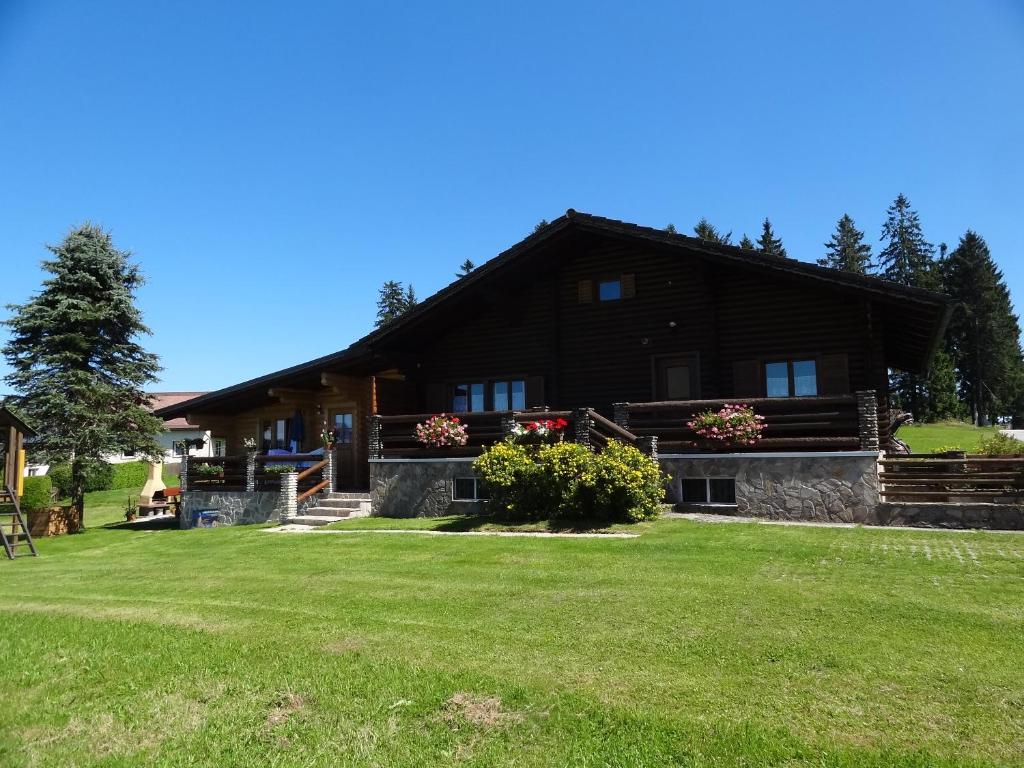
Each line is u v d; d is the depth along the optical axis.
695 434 14.56
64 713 4.91
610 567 8.66
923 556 8.65
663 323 16.58
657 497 12.52
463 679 5.13
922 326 15.41
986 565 8.03
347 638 6.27
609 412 16.95
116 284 24.66
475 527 12.61
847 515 11.79
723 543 9.80
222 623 7.00
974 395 56.66
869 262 66.00
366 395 20.23
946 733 4.07
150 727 4.65
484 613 6.89
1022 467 11.59
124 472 38.66
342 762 4.08
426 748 4.20
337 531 14.05
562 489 12.41
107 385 23.81
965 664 5.04
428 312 17.25
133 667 5.75
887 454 14.55
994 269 63.28
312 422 21.64
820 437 13.36
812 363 15.12
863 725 4.20
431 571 9.11
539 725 4.40
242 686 5.24
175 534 17.89
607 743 4.13
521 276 17.64
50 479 28.48
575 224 15.82
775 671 5.05
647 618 6.40
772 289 15.54
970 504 10.98
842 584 7.36
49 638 6.70
